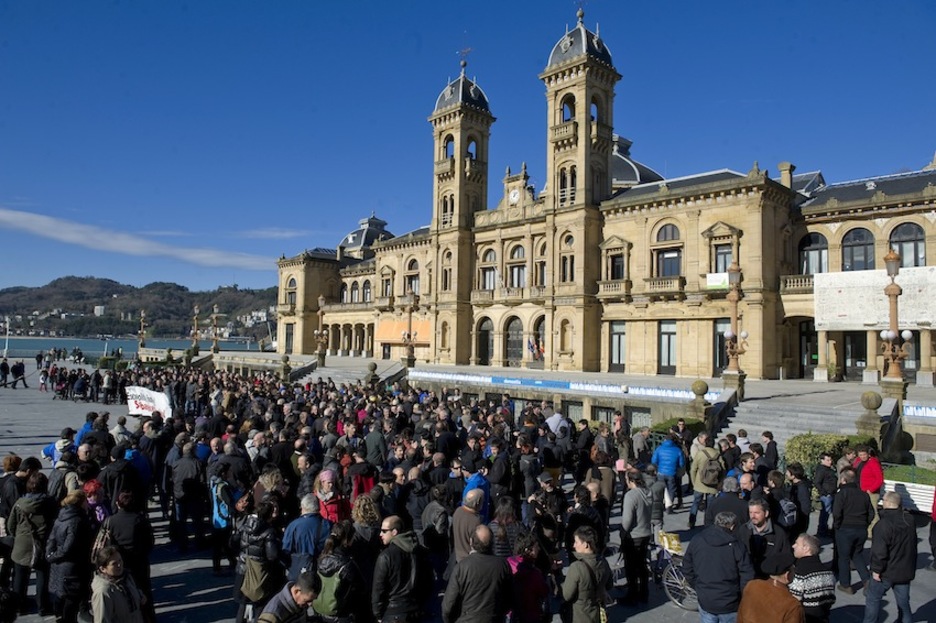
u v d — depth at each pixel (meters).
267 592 8.84
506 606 7.47
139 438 16.11
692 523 15.41
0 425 29.56
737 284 28.84
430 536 10.60
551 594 10.36
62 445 14.31
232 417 19.92
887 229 40.91
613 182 59.00
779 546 8.67
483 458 14.15
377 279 73.31
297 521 9.33
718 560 8.19
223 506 11.90
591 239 50.81
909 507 16.28
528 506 11.54
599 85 52.00
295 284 84.94
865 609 9.99
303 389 30.92
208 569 12.43
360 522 9.39
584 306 49.84
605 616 8.38
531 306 55.00
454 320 60.59
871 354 39.19
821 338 41.47
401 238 69.44
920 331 38.22
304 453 13.59
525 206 56.41
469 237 61.78
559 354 51.66
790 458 19.19
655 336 47.16
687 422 23.83
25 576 10.09
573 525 10.13
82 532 9.09
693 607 10.91
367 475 12.76
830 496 14.84
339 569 7.98
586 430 18.20
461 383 39.97
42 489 10.23
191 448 13.67
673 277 45.31
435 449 14.61
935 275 37.12
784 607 6.88
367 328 76.44
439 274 63.22
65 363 85.81
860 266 42.31
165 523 15.59
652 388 30.05
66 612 9.00
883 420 21.61
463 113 61.47
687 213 45.59
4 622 6.99
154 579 11.88
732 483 11.16
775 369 42.72
